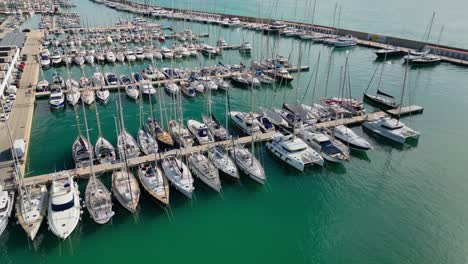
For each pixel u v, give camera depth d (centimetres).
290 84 7488
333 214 3728
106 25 12900
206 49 9412
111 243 3247
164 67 8188
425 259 3191
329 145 4559
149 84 6369
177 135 4747
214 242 3328
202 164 4081
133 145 4441
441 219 3662
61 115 5775
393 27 13938
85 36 10469
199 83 6781
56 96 6025
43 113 5834
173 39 10481
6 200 3312
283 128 5044
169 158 4200
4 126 5025
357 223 3606
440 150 5000
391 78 8088
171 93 6475
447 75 8331
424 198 3988
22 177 3731
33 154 4566
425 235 3456
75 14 14688
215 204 3769
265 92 7012
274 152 4584
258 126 5119
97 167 4053
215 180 3831
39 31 11375
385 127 5225
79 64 8300
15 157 3706
